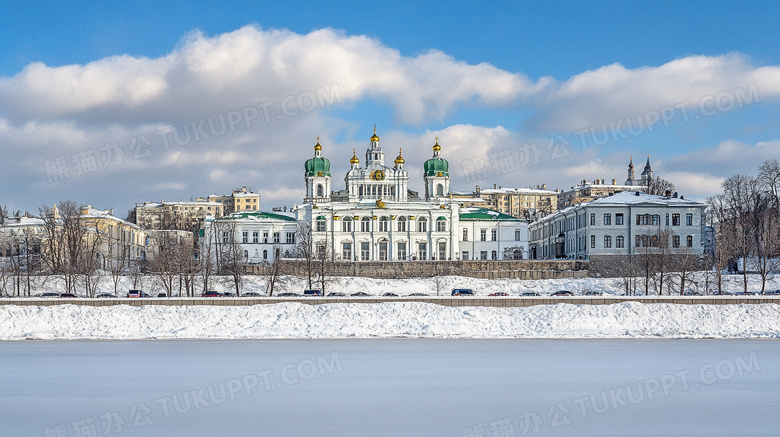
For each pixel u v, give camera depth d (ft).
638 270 483.92
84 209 646.74
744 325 288.30
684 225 540.52
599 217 542.16
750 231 524.11
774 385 166.40
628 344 249.55
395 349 235.20
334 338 274.98
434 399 150.61
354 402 147.95
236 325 298.15
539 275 505.25
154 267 484.74
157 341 266.36
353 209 652.07
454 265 531.91
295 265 522.88
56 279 458.50
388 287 489.26
